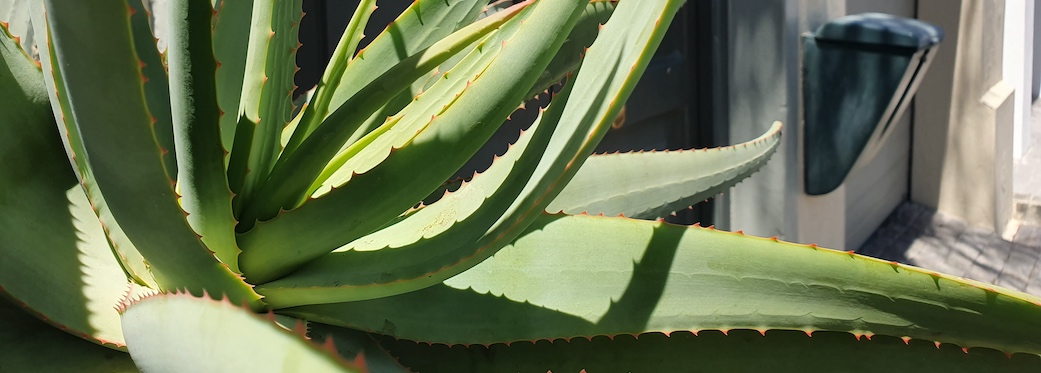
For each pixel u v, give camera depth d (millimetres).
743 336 1125
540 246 1127
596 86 847
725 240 1112
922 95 5418
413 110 1179
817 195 3598
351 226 965
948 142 5332
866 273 1071
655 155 1500
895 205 5438
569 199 1396
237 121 994
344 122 987
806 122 3467
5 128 1027
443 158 938
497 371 1085
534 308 1079
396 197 956
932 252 4840
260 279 1005
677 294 1099
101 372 937
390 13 2238
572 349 1109
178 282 917
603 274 1107
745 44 3385
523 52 911
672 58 3303
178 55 841
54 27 695
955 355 1088
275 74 1038
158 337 761
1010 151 5562
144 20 850
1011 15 6629
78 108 751
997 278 4559
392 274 951
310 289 960
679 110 3398
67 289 970
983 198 5211
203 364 695
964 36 5148
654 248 1122
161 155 789
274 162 1059
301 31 1988
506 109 924
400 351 1074
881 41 3164
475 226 930
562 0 902
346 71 1263
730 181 1579
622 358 1113
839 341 1113
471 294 1077
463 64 1182
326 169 1128
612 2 1358
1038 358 1062
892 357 1102
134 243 883
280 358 646
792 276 1091
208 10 833
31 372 920
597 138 829
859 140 3385
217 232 944
